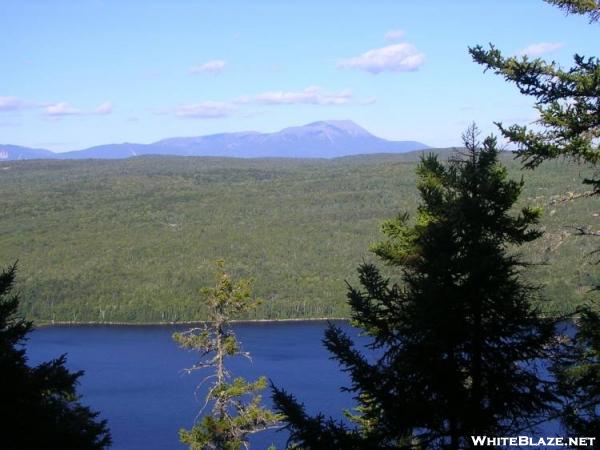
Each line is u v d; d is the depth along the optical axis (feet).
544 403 29.27
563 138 27.27
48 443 34.09
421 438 29.96
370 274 33.68
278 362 238.07
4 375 33.12
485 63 28.27
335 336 31.96
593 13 27.07
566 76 27.09
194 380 223.92
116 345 295.28
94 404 196.85
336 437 30.17
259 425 69.41
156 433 169.48
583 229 32.04
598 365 29.25
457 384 29.07
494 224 32.37
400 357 29.89
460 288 29.35
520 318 29.17
